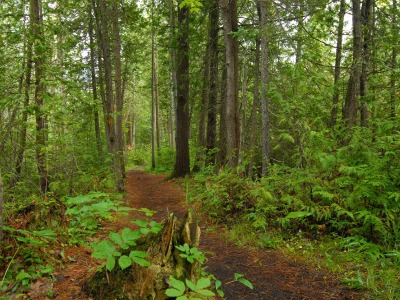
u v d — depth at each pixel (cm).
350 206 496
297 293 346
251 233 544
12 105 610
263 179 644
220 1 887
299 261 434
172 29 1367
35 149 765
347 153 569
